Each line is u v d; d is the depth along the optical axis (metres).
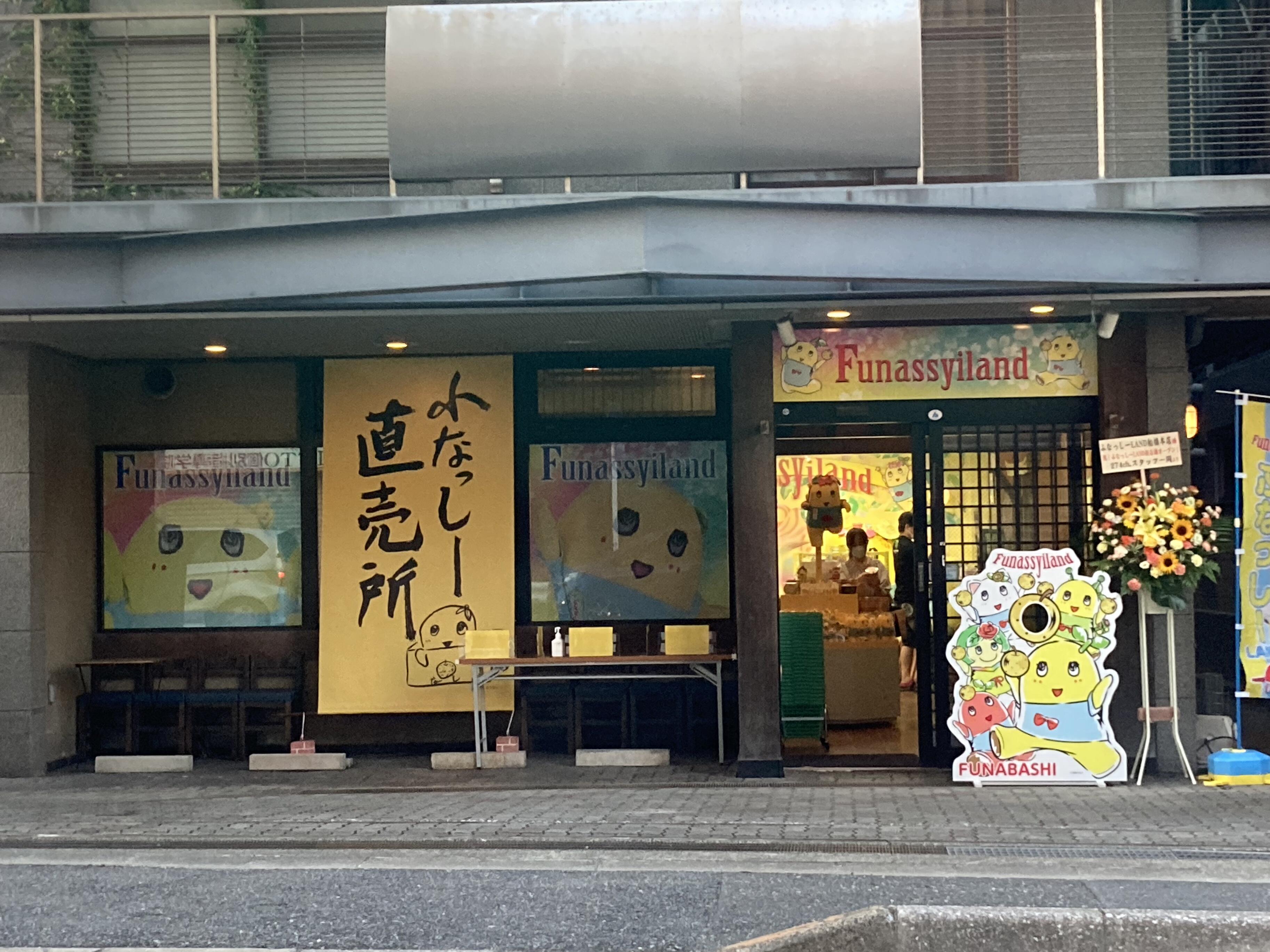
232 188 11.07
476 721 10.94
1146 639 10.18
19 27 11.14
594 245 9.04
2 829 8.67
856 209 9.19
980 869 7.47
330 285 9.40
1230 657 12.71
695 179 10.80
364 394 11.75
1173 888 7.01
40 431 11.01
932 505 10.58
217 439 12.01
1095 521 10.27
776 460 11.70
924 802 9.30
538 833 8.38
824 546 12.72
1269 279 9.54
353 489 11.71
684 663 10.81
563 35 9.44
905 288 9.77
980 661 9.84
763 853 7.95
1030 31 10.68
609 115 9.41
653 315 10.10
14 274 9.77
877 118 9.35
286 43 11.16
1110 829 8.30
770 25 9.38
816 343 10.54
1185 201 9.77
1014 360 10.51
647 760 11.01
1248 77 10.76
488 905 6.75
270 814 9.16
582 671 11.55
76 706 11.57
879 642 12.73
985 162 10.66
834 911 6.59
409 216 9.24
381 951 5.98
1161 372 10.37
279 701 11.54
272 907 6.76
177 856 8.02
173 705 11.61
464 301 9.73
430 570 11.64
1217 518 10.11
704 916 6.51
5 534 10.80
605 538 11.79
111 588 11.99
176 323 10.18
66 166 11.09
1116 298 9.92
